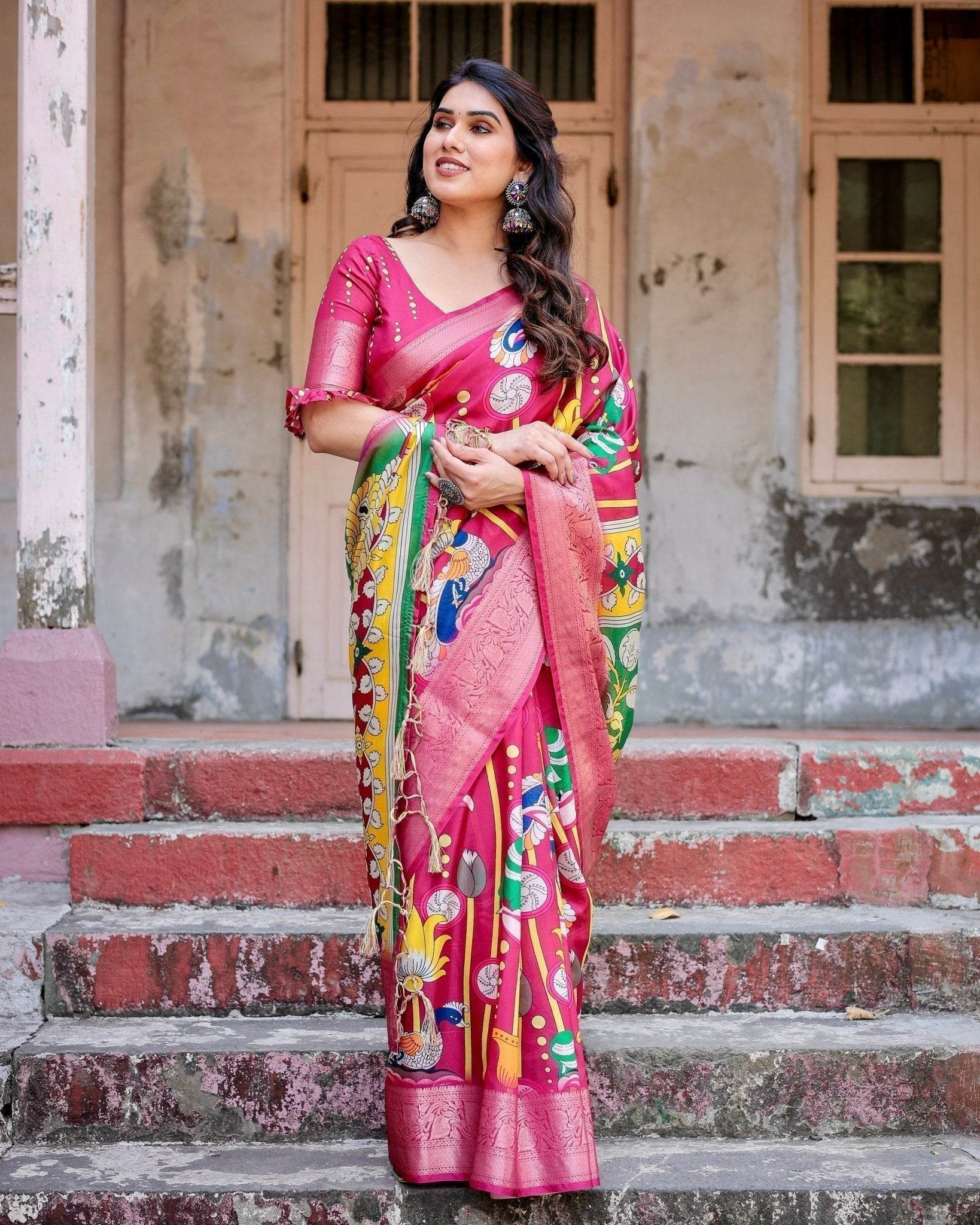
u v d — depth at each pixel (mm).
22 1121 2627
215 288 5438
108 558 5414
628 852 3189
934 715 5523
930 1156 2578
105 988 2881
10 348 5371
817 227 5586
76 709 3406
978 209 5617
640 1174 2461
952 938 2955
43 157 3482
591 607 2412
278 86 5430
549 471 2365
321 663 5547
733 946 2934
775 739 3707
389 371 2414
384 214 5566
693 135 5492
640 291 5492
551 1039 2240
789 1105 2670
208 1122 2633
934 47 5629
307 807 3348
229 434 5445
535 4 5598
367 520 2387
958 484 5598
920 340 5617
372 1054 2646
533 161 2479
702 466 5500
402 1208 2354
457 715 2334
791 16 5484
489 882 2291
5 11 5316
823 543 5523
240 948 2893
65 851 3287
